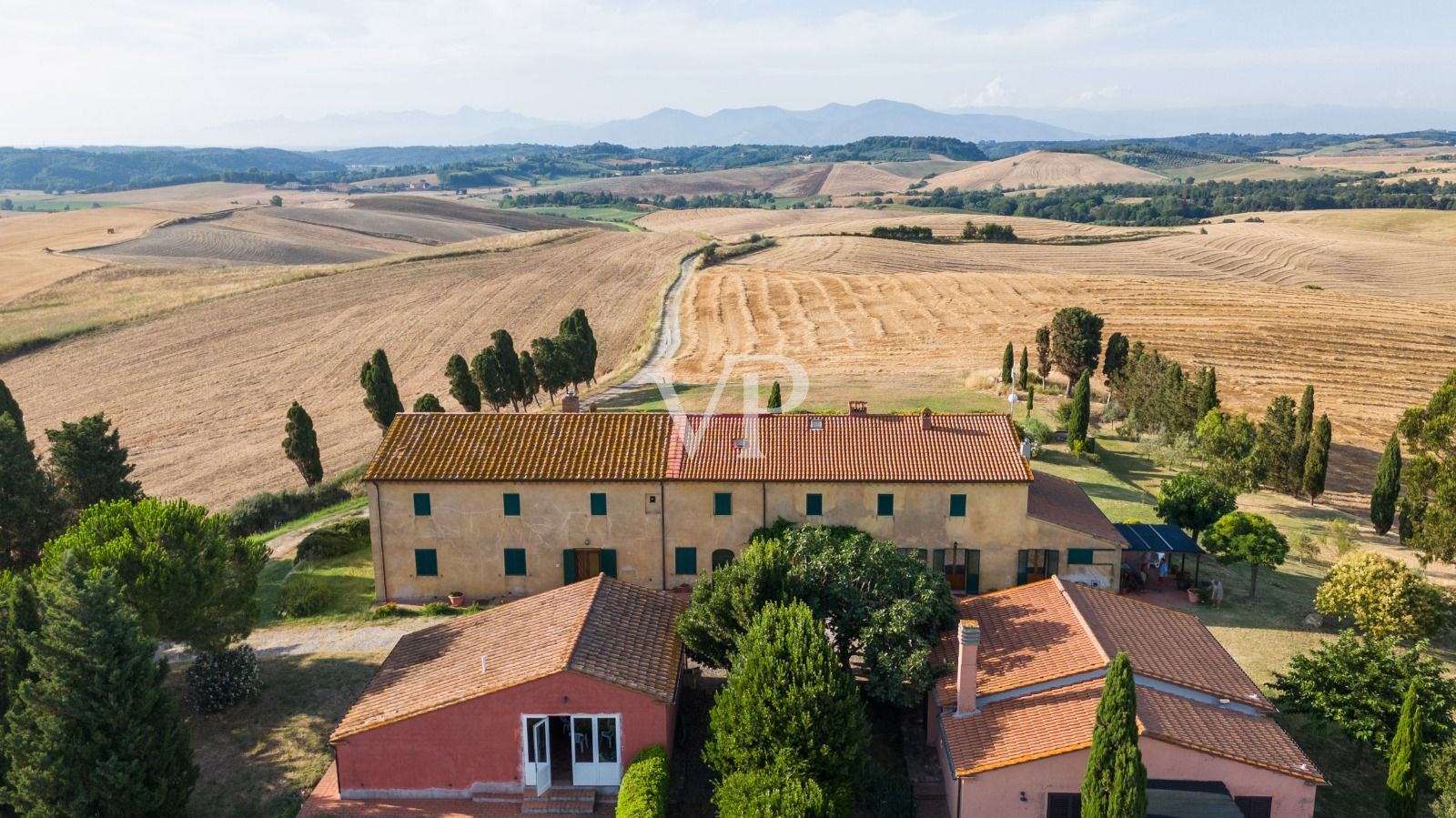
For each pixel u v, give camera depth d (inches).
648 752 1127.0
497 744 1134.4
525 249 6756.9
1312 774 1013.2
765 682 1045.8
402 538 1704.0
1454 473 1815.9
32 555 1755.7
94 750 1037.8
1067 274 5895.7
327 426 3243.1
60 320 4483.3
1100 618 1275.8
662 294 5285.4
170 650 1557.6
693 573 1700.3
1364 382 3523.6
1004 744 1058.7
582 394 3383.4
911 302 4825.3
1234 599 1700.3
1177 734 1029.2
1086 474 2404.0
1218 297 4709.6
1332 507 2417.6
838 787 1024.9
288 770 1222.3
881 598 1280.8
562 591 1374.3
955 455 1689.2
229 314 4719.5
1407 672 1176.8
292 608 1672.0
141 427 3248.0
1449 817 964.6
